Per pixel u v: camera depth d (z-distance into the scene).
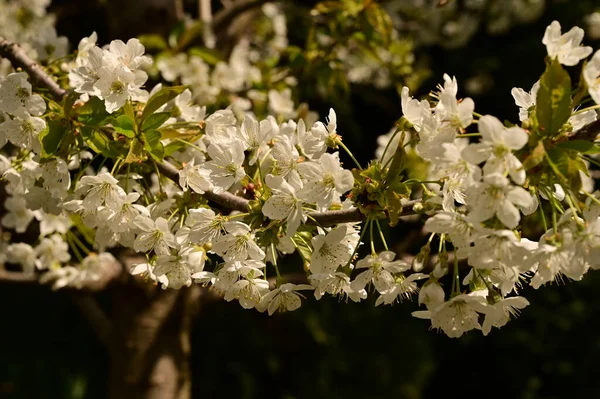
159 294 1.73
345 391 3.29
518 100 1.17
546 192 1.12
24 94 1.19
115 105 1.18
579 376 3.65
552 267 1.10
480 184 1.07
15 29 2.10
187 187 1.19
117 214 1.18
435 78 3.61
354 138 3.54
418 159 1.34
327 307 3.32
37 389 3.27
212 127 1.23
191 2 2.76
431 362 3.47
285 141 1.17
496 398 3.78
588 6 3.43
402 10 2.82
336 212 1.15
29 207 1.23
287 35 2.58
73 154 1.22
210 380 3.29
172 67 1.75
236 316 3.35
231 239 1.15
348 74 2.68
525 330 3.72
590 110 1.14
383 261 1.14
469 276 1.13
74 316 3.50
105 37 2.89
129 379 1.73
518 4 2.92
